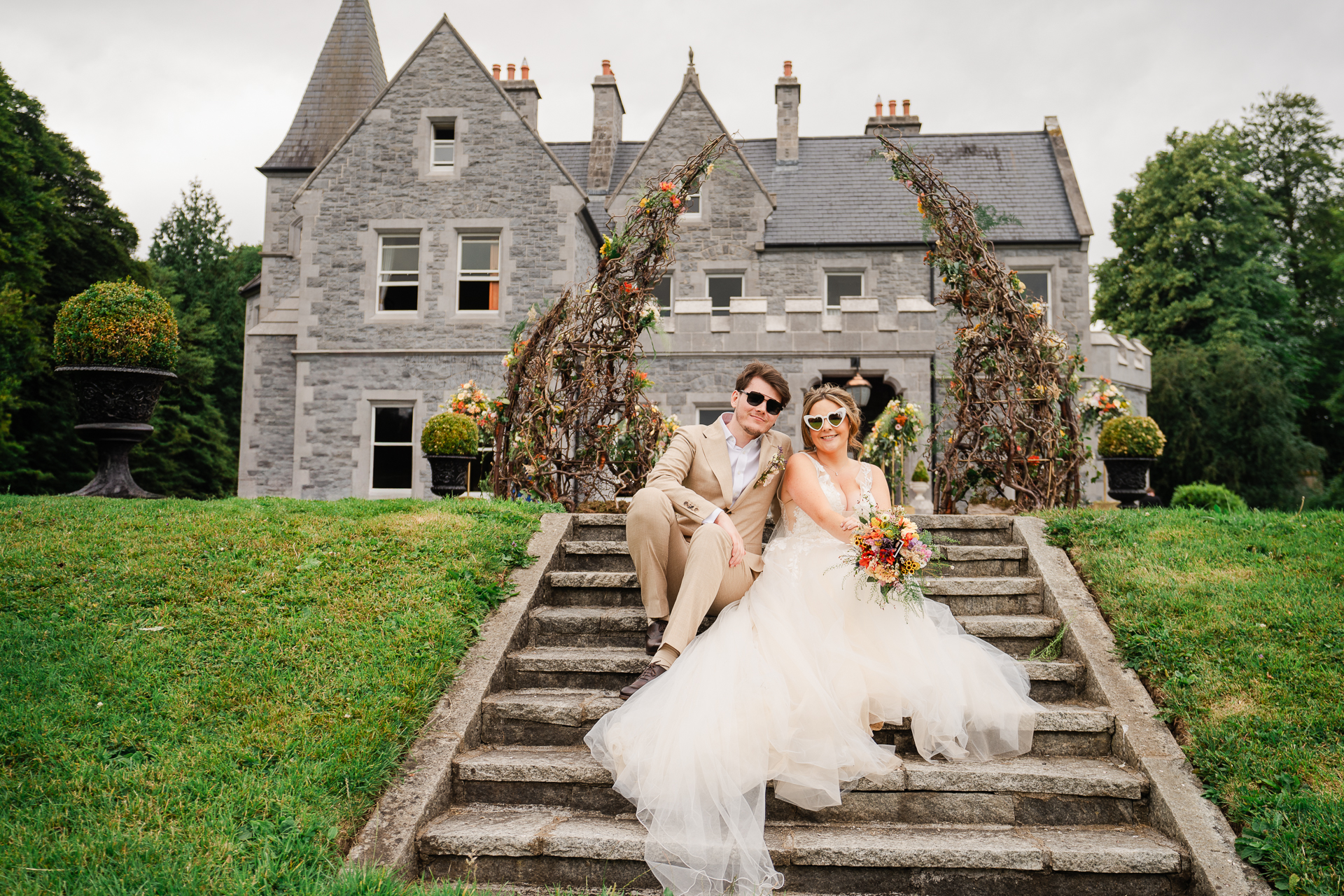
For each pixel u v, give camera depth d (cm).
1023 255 1791
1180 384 2616
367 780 295
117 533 505
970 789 309
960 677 333
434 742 326
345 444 1596
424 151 1642
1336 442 3153
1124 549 463
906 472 1368
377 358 1609
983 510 656
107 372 717
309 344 1614
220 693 338
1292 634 366
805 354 1537
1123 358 1828
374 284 1625
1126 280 3172
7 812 270
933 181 660
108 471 735
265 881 244
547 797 317
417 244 1648
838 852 279
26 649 372
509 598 425
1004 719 323
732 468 400
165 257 4488
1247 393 2536
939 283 1788
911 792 311
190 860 249
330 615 400
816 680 303
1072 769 314
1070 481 642
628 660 378
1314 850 254
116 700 334
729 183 1828
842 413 385
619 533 523
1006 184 1908
